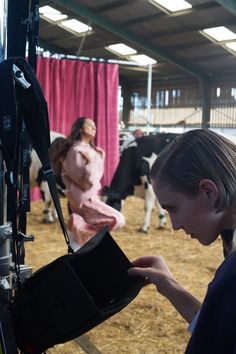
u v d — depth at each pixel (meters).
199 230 0.95
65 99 8.66
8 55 1.42
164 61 15.22
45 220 7.03
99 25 11.86
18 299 1.17
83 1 10.76
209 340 0.82
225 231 0.96
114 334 3.30
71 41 13.96
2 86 1.20
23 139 1.36
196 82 16.98
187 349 0.86
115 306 1.20
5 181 1.24
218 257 5.41
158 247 5.82
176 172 0.93
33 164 6.77
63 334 1.13
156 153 6.45
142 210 8.45
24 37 1.41
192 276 4.66
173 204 0.96
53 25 12.57
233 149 0.93
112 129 8.91
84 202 3.96
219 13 10.38
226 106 15.66
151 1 10.44
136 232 6.60
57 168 4.14
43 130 1.28
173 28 12.01
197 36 12.25
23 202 1.36
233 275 0.81
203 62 14.64
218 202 0.91
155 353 3.04
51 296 1.13
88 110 8.82
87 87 8.78
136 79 19.27
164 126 18.25
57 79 8.57
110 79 8.84
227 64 14.49
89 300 1.11
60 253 5.37
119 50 14.55
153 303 3.84
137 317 3.59
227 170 0.90
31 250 5.44
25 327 1.16
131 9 11.05
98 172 4.02
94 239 1.30
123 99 19.95
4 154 1.21
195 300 1.25
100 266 1.35
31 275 1.26
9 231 1.32
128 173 6.45
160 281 1.28
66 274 1.12
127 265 1.36
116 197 6.38
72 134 4.04
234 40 12.05
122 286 1.36
